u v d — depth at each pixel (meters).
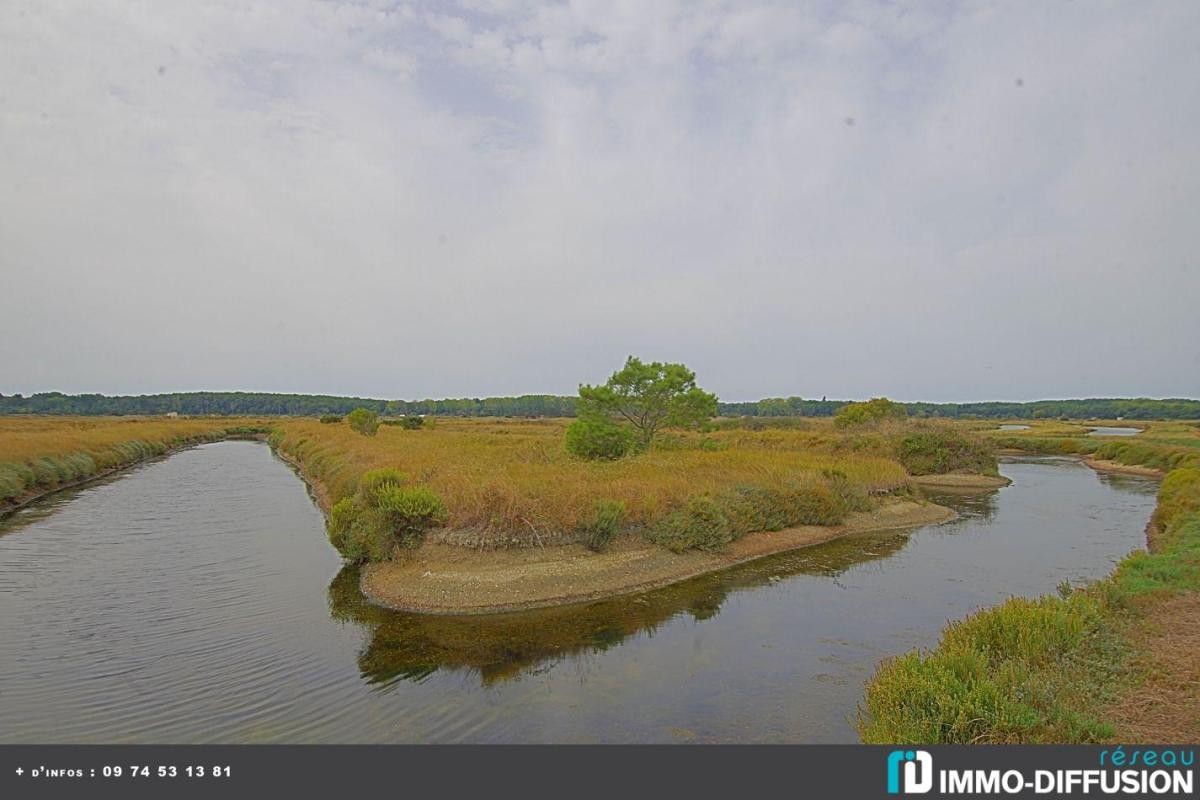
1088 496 33.91
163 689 9.48
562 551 16.16
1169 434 70.06
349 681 9.88
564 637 12.00
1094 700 7.37
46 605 13.52
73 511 25.89
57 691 9.35
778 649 11.36
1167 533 18.45
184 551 18.83
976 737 6.52
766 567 17.77
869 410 55.97
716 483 22.28
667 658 10.91
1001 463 55.97
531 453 29.73
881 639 11.89
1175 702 7.27
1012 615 9.54
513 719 8.60
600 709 8.91
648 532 17.81
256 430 91.50
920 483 39.16
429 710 8.88
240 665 10.46
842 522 23.56
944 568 17.77
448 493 17.09
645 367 33.53
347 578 15.96
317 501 28.78
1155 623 10.07
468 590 14.20
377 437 44.91
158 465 46.66
